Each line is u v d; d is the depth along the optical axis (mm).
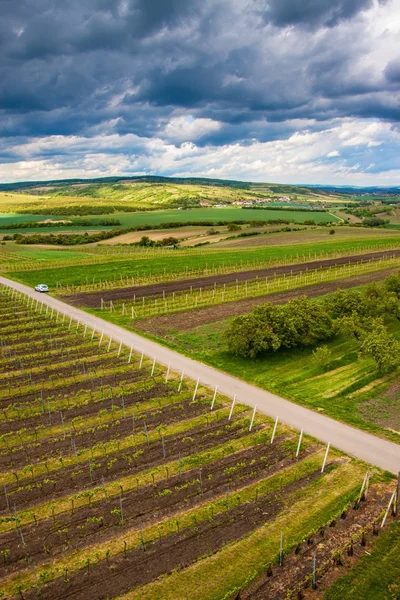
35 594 20906
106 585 21250
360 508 26094
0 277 95250
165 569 22031
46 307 70688
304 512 25734
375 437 33500
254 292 79062
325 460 30109
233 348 48500
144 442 33031
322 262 107625
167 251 132875
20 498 27281
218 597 20516
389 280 68750
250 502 26656
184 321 63562
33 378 44750
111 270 100562
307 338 50938
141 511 25969
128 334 57750
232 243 154125
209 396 40156
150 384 42812
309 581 21219
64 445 32906
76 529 24703
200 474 29047
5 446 32938
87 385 42969
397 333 58281
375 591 20750
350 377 44375
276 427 34906
